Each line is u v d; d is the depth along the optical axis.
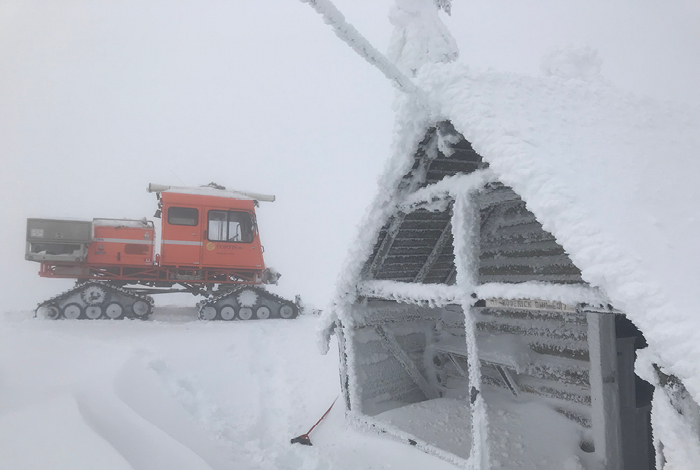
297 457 4.78
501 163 3.14
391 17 4.77
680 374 2.21
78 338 7.74
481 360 5.61
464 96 3.51
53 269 10.39
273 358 8.20
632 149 3.61
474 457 3.65
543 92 3.83
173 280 11.01
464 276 3.71
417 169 4.45
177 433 4.77
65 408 4.26
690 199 3.23
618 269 2.48
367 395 5.59
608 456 4.17
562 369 5.07
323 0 2.95
